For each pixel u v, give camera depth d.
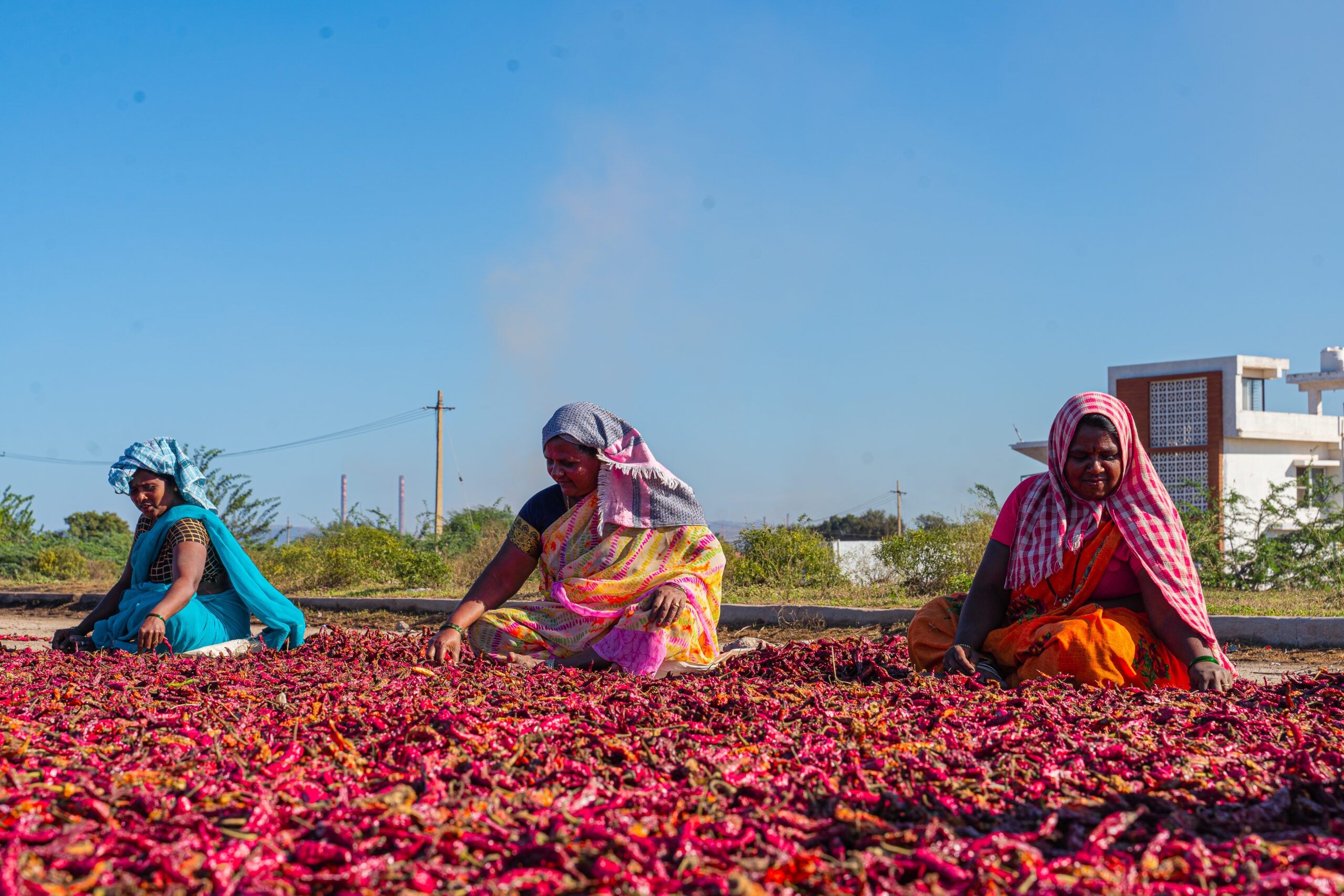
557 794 2.04
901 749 2.43
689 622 4.37
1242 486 21.75
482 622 4.67
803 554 14.05
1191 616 3.86
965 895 1.54
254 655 4.77
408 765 2.28
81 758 2.37
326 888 1.57
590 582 4.59
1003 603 4.40
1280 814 1.98
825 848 1.76
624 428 4.83
